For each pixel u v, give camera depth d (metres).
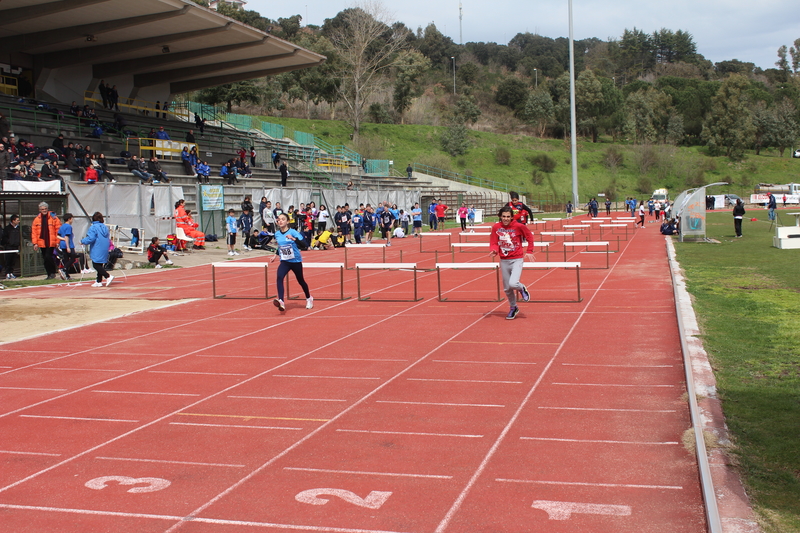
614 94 99.81
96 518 4.45
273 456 5.51
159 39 37.19
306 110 87.00
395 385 7.53
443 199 62.88
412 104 94.69
